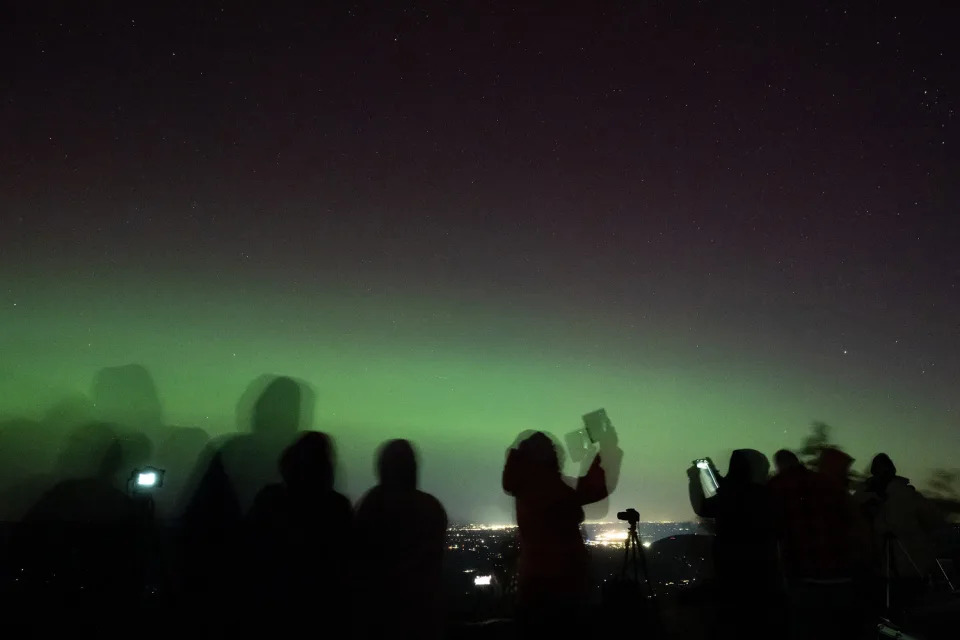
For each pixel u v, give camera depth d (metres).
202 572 3.66
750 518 5.10
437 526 3.71
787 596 5.08
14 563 4.19
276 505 3.59
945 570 7.06
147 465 4.72
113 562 4.25
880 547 6.58
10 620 4.05
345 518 3.63
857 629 5.12
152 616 4.10
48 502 4.29
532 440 4.71
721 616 5.12
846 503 5.27
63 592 4.16
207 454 4.00
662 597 6.82
